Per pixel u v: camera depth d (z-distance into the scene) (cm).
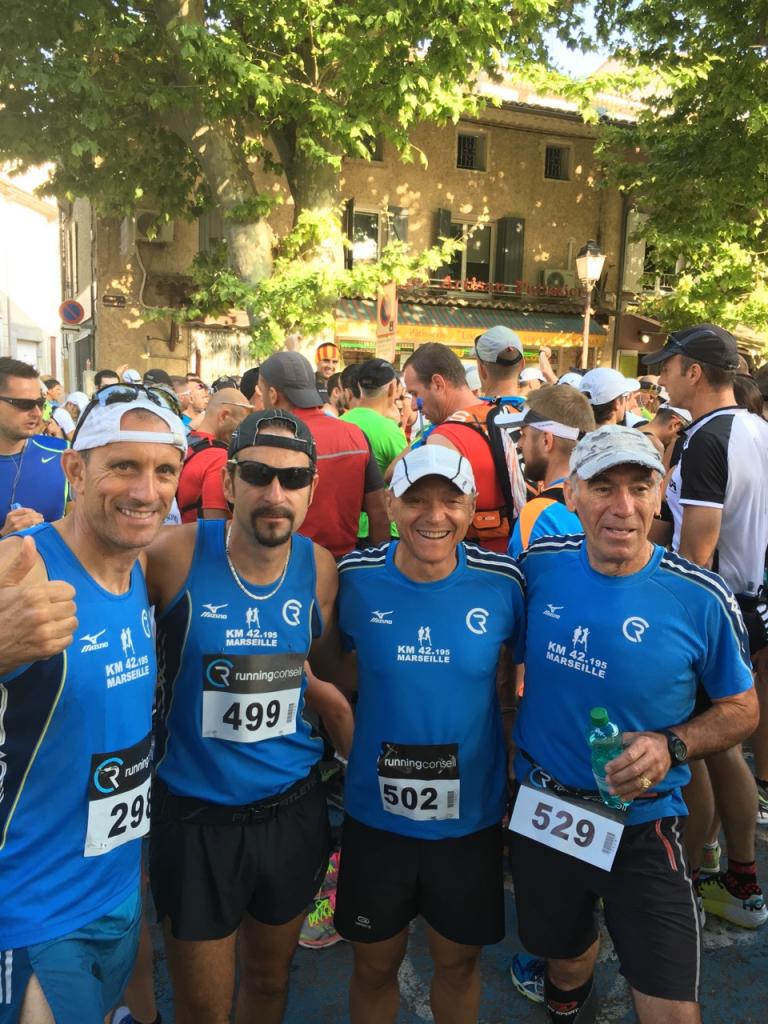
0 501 352
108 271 1523
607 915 191
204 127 1155
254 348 1148
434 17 1006
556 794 196
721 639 187
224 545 193
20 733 152
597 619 189
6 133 1055
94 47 1071
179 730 195
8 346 2395
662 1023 174
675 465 304
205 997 197
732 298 1423
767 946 274
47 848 156
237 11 1119
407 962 270
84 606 159
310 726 215
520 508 300
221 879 192
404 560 202
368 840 204
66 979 154
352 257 1625
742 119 1248
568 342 1739
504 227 1728
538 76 1280
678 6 1233
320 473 341
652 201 1400
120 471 155
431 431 314
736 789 272
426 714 196
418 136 1641
